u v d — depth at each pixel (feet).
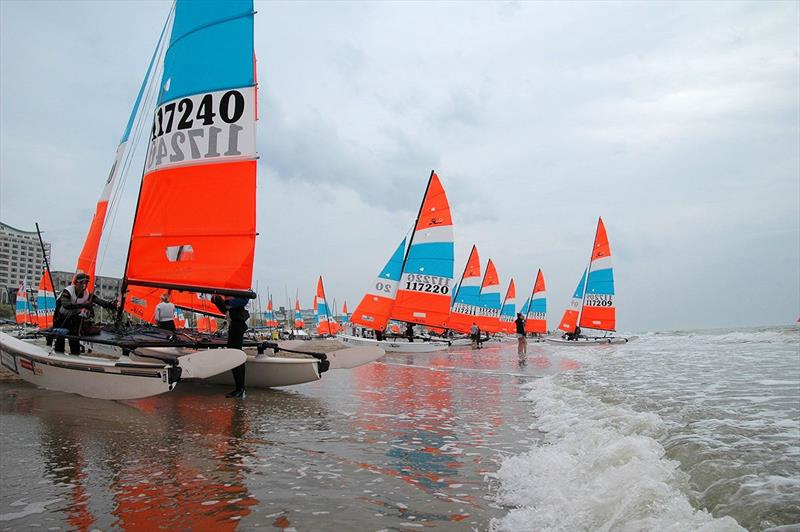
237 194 28.68
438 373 43.50
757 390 27.78
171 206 29.27
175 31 31.30
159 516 10.18
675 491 10.14
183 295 52.26
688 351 73.56
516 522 9.72
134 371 22.22
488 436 17.90
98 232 34.55
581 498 10.50
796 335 139.64
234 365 24.14
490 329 124.16
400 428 19.25
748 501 9.72
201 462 14.21
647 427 17.39
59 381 25.26
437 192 82.94
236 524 9.78
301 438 17.34
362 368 49.08
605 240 123.44
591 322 124.67
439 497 11.39
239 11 29.68
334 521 9.95
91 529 9.54
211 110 29.45
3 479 12.59
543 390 30.48
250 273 27.94
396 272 82.07
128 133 35.53
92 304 27.96
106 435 17.56
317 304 176.04
